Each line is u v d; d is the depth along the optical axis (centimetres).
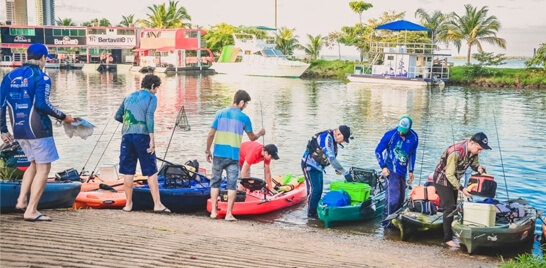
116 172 1245
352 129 2539
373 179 1226
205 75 6950
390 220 1011
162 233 762
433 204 1021
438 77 5803
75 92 4284
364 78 5859
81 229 714
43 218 737
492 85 5650
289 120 2833
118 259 588
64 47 8500
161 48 7738
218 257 652
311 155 1092
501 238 882
